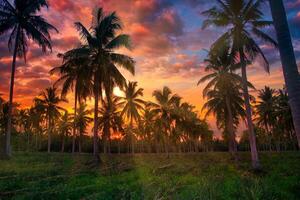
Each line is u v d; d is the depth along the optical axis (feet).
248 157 126.82
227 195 33.60
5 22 80.59
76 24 79.46
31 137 236.02
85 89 85.05
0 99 155.43
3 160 71.00
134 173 60.75
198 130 183.73
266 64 76.79
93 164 72.02
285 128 163.73
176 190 37.93
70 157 99.19
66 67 82.99
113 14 82.23
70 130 219.82
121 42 79.61
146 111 186.91
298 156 121.19
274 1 20.89
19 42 84.43
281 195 36.09
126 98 153.89
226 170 72.13
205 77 107.55
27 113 212.02
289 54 19.70
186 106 174.50
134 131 217.56
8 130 75.66
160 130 155.33
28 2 82.74
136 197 33.04
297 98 18.94
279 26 20.38
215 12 80.74
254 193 32.94
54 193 35.42
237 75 104.83
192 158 124.36
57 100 162.40
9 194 34.65
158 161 101.35
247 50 78.64
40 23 83.92
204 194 31.76
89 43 81.20
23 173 50.11
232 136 111.96
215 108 127.75
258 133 250.98
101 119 159.74
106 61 79.71
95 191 37.76
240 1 78.38
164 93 151.84
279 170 70.90
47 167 62.80
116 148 247.91
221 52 84.17
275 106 168.76
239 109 125.18
